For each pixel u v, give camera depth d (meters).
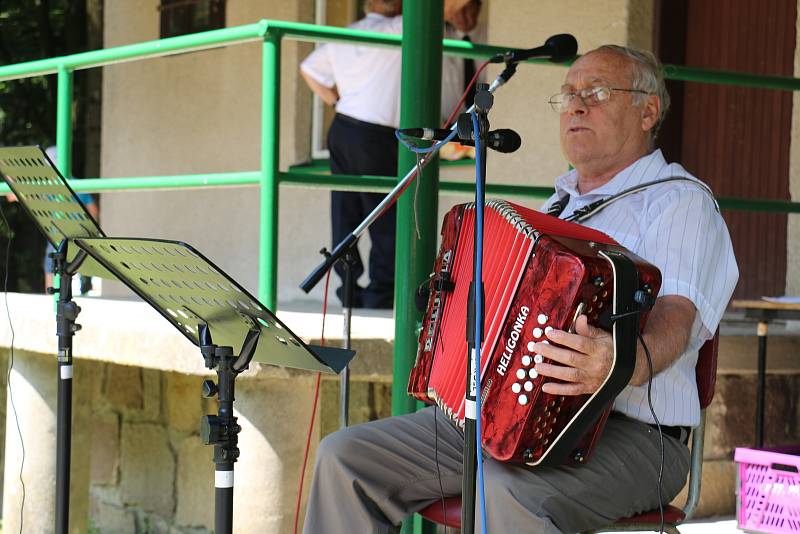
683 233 3.42
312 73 6.84
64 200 3.82
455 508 3.59
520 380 3.00
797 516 4.41
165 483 6.42
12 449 6.03
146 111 10.31
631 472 3.36
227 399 2.99
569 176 3.98
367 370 4.65
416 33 4.22
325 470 3.65
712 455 5.40
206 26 9.62
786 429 5.55
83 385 6.07
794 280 6.23
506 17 7.28
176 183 4.94
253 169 9.12
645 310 2.96
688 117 7.13
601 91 3.73
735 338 5.25
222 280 2.79
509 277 3.03
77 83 13.11
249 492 4.70
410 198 4.25
